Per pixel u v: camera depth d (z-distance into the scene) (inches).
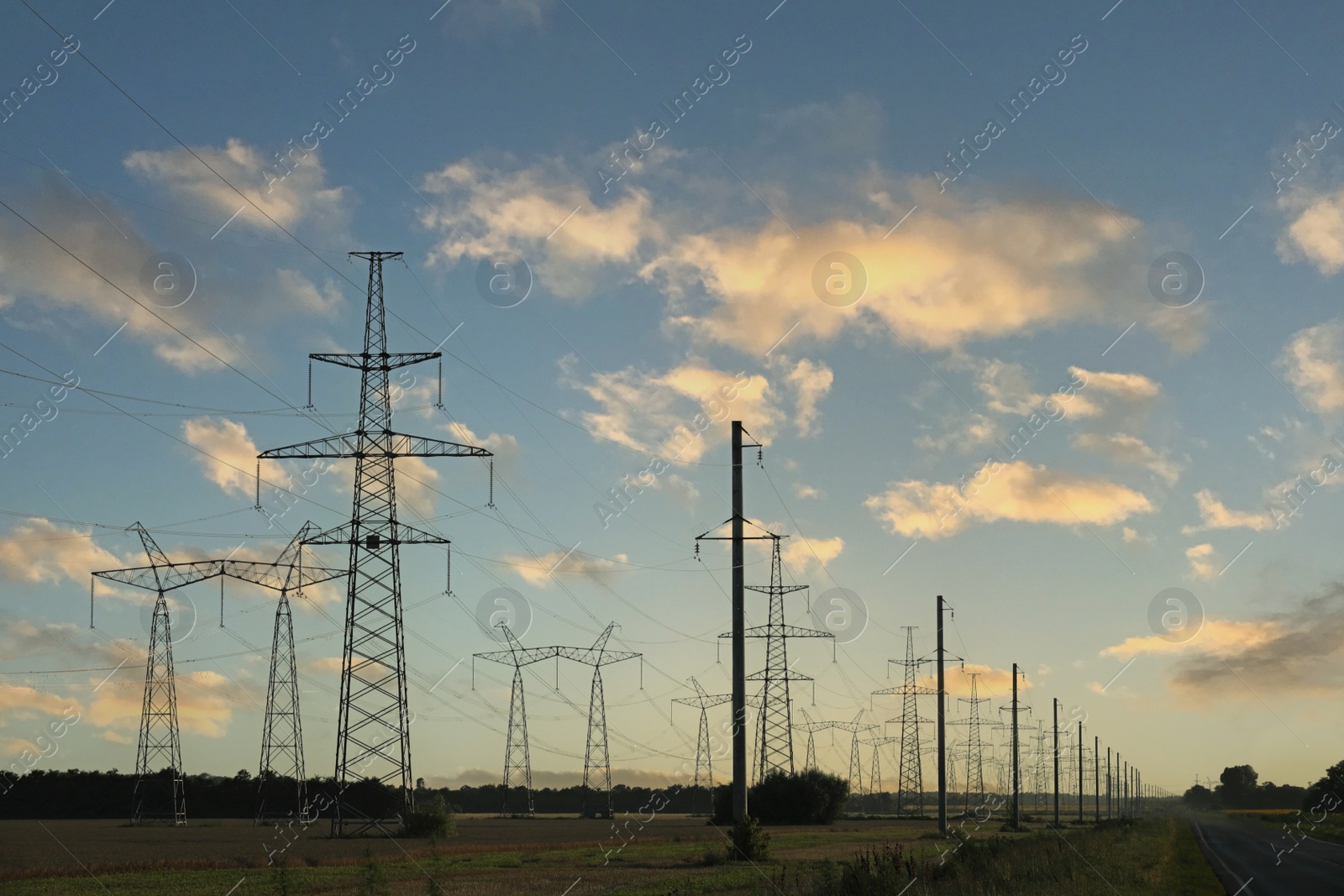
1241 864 2361.0
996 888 1400.1
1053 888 1429.6
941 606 3695.9
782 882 1589.6
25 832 3878.0
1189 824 6220.5
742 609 2174.0
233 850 2696.9
